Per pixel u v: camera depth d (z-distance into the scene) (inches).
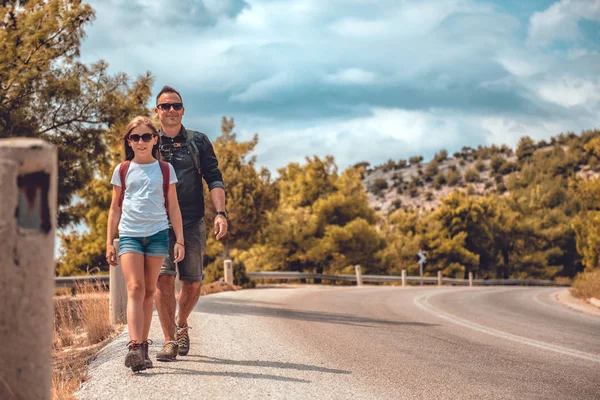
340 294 685.9
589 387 191.2
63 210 536.4
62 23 467.5
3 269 65.1
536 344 291.7
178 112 199.0
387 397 160.2
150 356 199.0
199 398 145.6
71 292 497.4
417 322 380.2
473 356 244.7
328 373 186.4
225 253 1221.7
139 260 170.7
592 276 812.0
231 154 1211.2
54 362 226.5
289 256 1553.9
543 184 3302.2
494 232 2386.8
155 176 174.2
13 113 459.8
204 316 315.9
